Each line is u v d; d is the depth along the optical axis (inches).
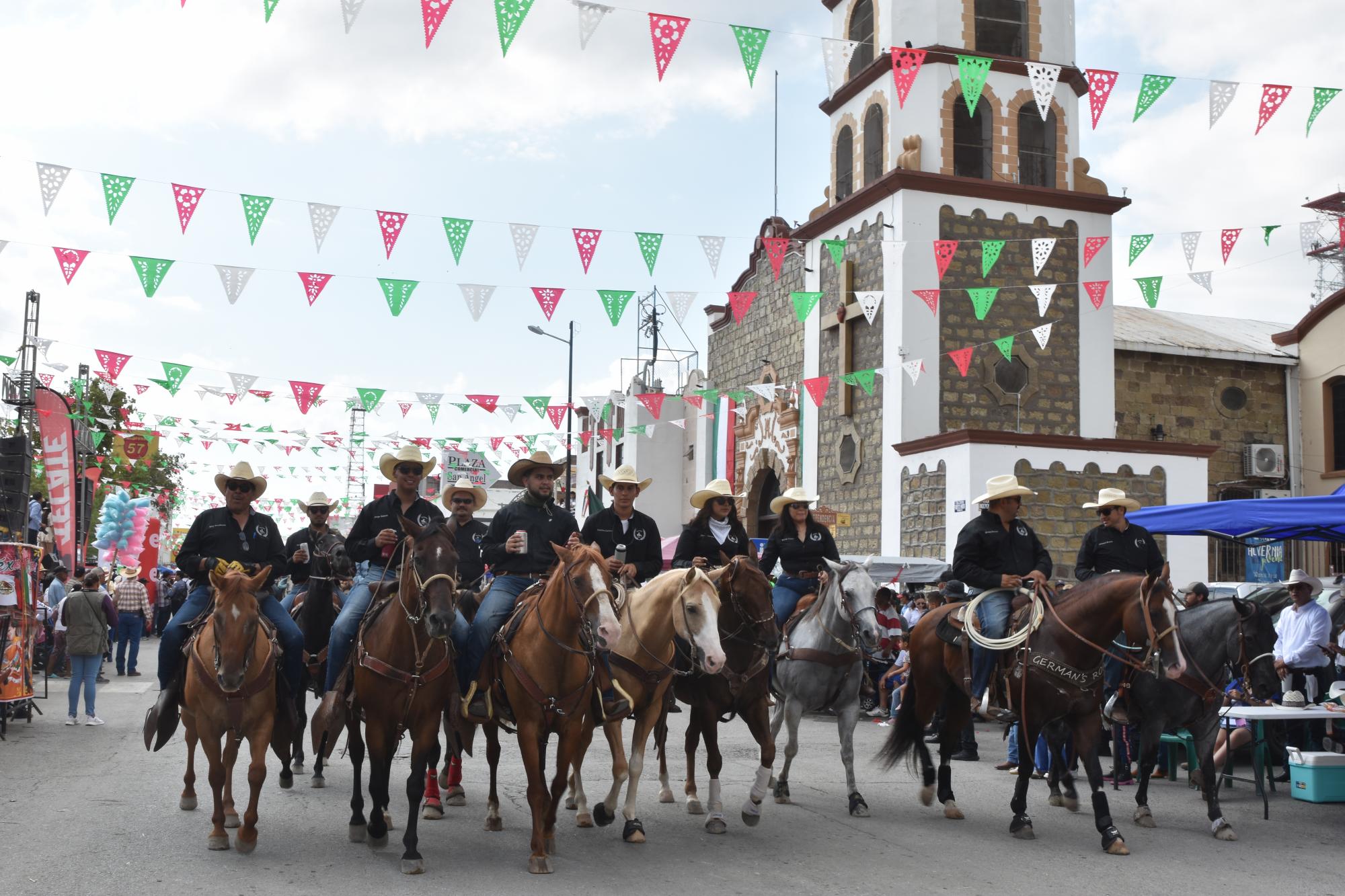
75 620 611.2
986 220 1071.6
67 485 888.3
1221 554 1147.9
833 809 415.8
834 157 1199.6
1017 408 1061.1
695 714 398.3
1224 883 316.5
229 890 281.1
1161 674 366.3
